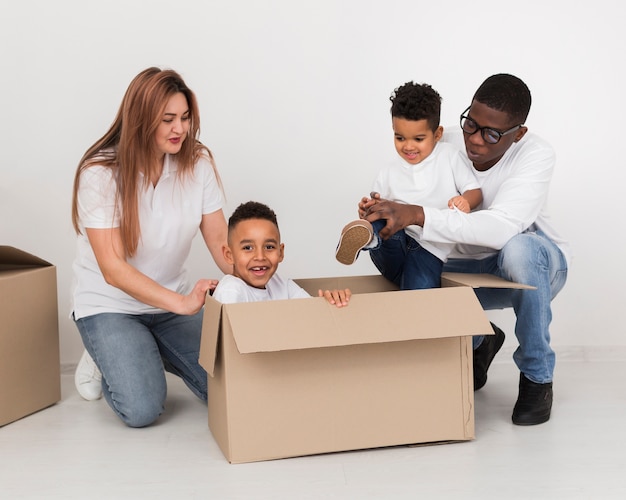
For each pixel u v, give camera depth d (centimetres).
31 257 225
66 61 263
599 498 161
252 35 266
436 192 216
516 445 191
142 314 222
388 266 224
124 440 201
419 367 188
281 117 270
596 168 276
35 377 224
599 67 272
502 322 276
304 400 183
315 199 274
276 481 172
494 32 270
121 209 204
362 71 270
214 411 197
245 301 195
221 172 271
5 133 264
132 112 200
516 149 216
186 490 168
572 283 278
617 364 270
